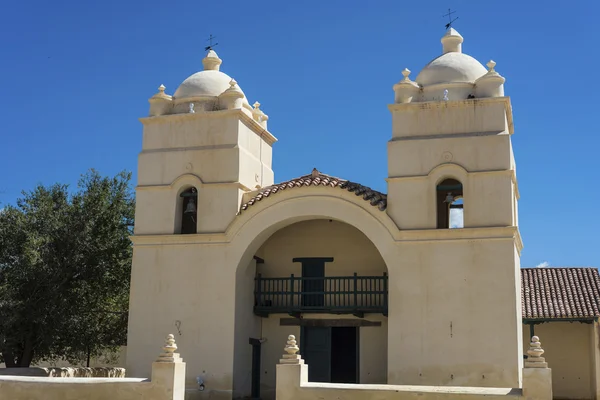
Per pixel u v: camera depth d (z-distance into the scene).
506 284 22.77
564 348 30.41
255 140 27.81
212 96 26.89
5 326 27.44
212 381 24.64
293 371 19.30
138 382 20.12
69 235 30.34
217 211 25.72
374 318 26.09
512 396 17.62
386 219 24.05
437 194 25.22
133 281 26.08
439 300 23.19
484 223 23.28
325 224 27.38
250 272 26.47
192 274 25.53
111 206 32.22
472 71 24.88
